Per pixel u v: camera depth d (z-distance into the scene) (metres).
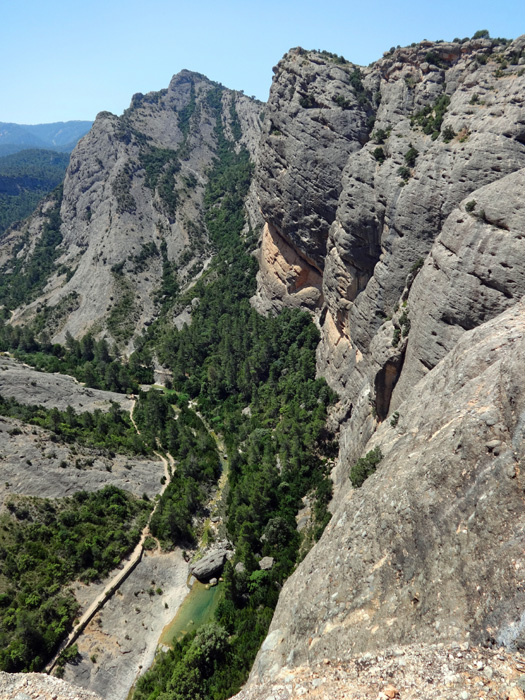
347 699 19.94
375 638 25.42
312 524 56.38
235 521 59.41
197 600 52.62
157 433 80.31
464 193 55.94
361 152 71.50
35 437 66.69
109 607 50.09
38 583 48.72
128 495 64.00
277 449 71.31
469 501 25.48
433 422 35.12
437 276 48.47
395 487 31.62
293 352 90.62
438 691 18.39
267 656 34.16
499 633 19.62
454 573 23.84
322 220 82.44
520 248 42.16
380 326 63.72
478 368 35.00
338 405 73.81
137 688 43.78
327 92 80.69
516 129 53.44
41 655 44.09
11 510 54.69
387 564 28.41
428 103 71.12
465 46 68.44
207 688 41.41
